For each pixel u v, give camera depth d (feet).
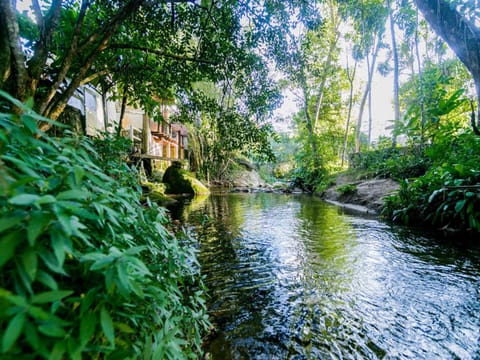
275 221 16.78
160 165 43.57
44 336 1.59
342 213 19.20
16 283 1.55
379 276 7.64
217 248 10.89
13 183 1.64
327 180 35.60
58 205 1.79
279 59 11.44
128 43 10.46
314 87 40.65
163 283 3.26
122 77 11.49
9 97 1.93
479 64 12.91
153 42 11.03
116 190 3.42
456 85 30.48
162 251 3.54
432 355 4.39
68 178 2.20
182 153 57.57
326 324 5.37
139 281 2.41
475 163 11.95
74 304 1.96
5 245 1.47
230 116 12.85
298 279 7.67
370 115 37.76
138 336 2.50
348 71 42.60
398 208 15.17
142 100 12.49
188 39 11.20
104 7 9.14
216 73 11.68
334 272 8.13
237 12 10.27
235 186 55.67
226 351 4.56
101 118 25.48
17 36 6.16
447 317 5.47
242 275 7.99
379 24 33.01
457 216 11.44
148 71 11.63
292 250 10.53
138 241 3.40
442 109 16.79
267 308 6.03
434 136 18.34
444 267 8.07
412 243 10.74
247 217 18.34
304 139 44.57
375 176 25.18
